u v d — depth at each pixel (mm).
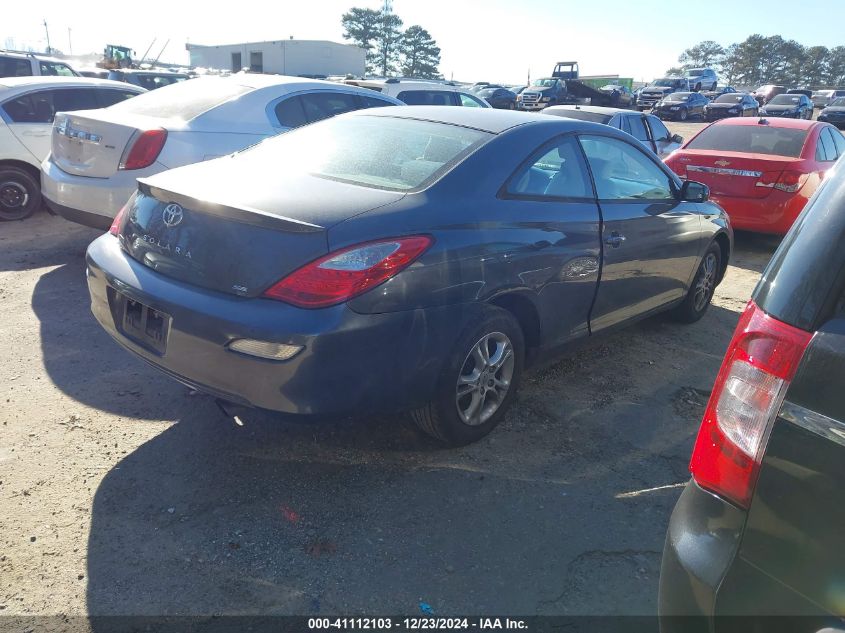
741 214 7633
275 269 2572
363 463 3182
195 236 2770
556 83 35719
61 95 7668
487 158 3275
